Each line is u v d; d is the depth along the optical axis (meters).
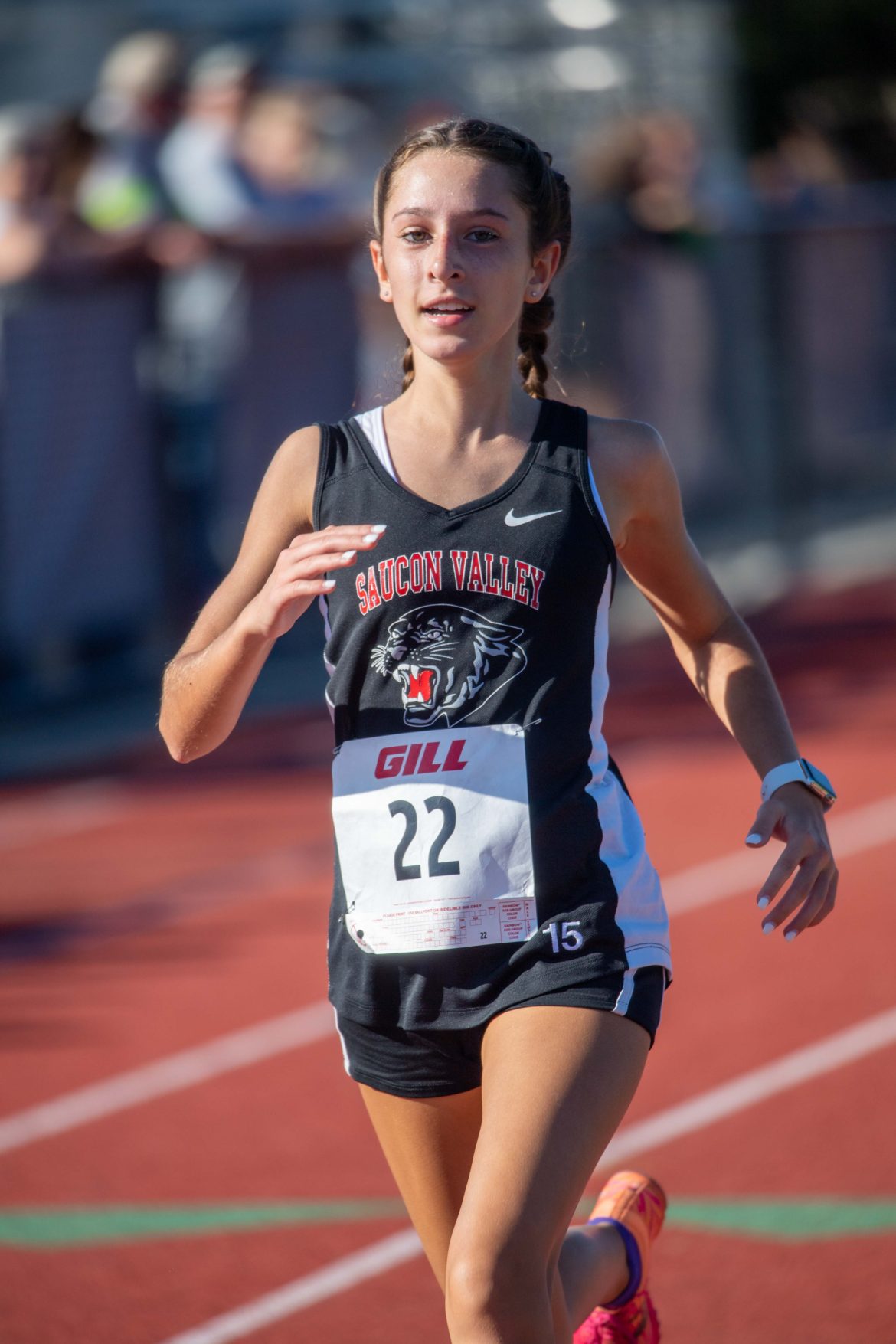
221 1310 11.55
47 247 27.12
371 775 8.09
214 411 29.42
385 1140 8.50
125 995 17.88
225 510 30.05
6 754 27.38
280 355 30.44
